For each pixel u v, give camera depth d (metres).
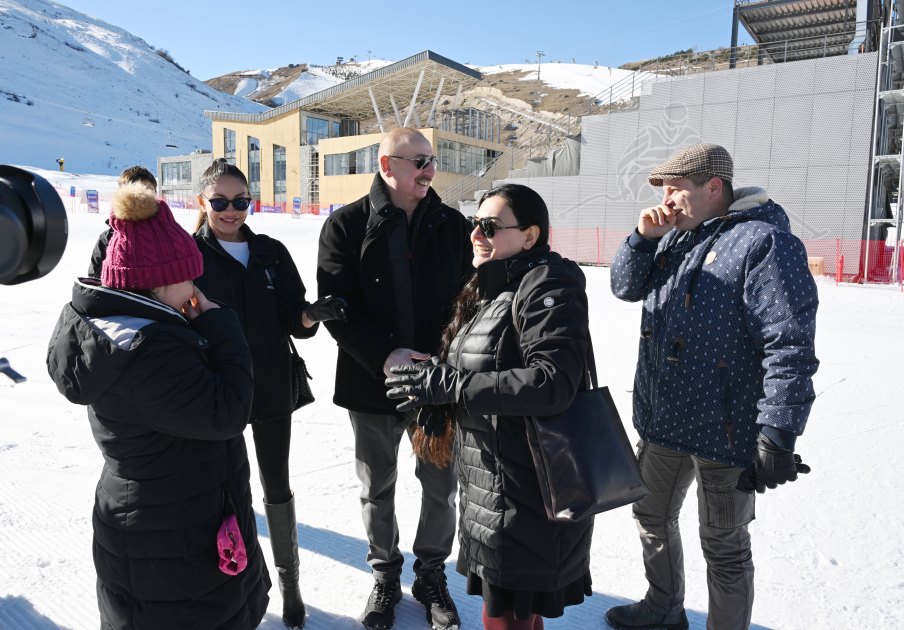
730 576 1.94
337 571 2.65
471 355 1.72
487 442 1.70
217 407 1.49
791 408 1.65
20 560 2.61
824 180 18.31
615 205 22.45
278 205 39.91
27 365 5.71
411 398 1.67
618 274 2.22
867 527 2.92
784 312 1.71
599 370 6.01
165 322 1.47
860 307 10.91
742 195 1.99
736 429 1.88
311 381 5.64
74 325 1.45
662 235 2.08
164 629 1.54
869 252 17.44
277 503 2.29
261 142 41.12
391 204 2.41
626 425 4.49
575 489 1.55
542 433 1.58
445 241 2.52
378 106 39.16
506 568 1.64
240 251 2.46
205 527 1.57
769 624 2.21
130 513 1.51
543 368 1.51
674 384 1.97
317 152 38.38
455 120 37.88
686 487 2.16
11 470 3.51
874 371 5.98
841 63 17.89
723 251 1.88
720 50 23.83
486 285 1.77
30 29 145.62
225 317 1.66
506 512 1.66
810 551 2.71
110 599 1.57
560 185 23.61
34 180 1.10
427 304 2.49
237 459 1.71
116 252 1.45
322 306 2.17
